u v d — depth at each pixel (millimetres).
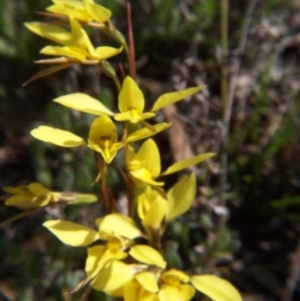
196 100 157
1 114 157
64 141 84
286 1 172
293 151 162
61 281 138
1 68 158
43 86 158
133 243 88
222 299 91
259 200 159
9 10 150
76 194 94
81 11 88
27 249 145
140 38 159
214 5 159
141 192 94
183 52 163
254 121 163
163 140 153
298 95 168
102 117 81
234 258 154
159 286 89
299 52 176
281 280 153
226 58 160
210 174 150
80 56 85
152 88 159
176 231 143
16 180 155
